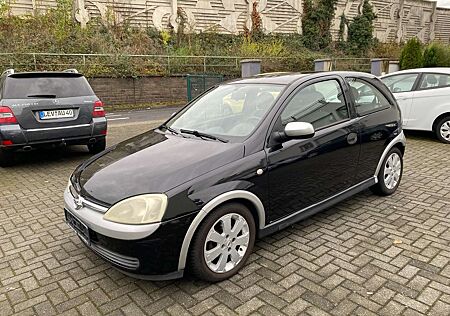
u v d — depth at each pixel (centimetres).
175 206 262
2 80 642
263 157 311
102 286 291
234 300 269
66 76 651
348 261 316
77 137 639
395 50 2956
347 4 2920
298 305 261
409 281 286
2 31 1705
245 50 2272
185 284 290
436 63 1823
